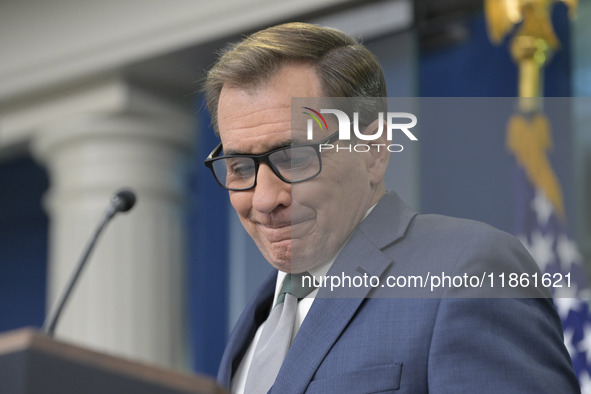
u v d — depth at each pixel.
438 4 8.46
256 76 2.70
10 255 12.94
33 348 1.67
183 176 10.45
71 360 1.71
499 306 2.39
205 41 9.58
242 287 8.88
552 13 8.12
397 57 8.28
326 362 2.48
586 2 8.04
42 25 10.59
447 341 2.35
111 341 9.48
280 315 2.77
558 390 2.30
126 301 9.59
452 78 8.45
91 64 10.13
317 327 2.55
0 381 1.67
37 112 10.66
